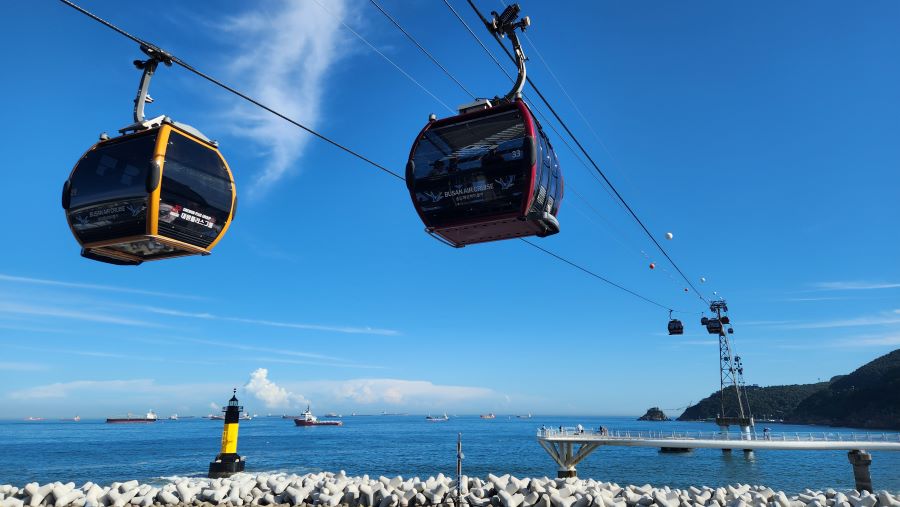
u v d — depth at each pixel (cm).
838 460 8975
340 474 3284
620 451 11600
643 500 2908
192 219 1447
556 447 6419
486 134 1484
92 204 1419
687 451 10750
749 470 7669
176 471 7462
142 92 1455
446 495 2877
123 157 1411
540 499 2816
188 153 1445
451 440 15762
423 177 1522
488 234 1623
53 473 7225
